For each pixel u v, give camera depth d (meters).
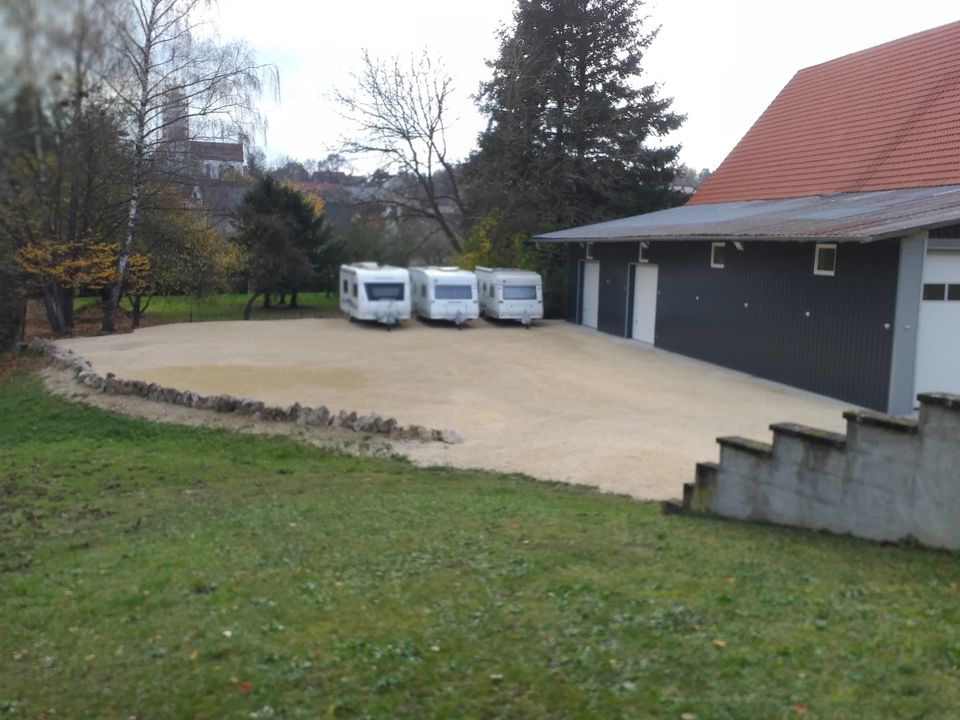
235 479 11.89
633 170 39.75
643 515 8.92
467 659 4.88
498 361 21.16
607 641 4.97
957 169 19.70
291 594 6.24
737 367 20.62
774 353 19.14
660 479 11.07
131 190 25.78
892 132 23.30
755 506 8.36
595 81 40.06
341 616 5.71
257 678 4.90
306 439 13.78
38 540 9.16
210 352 22.25
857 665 4.48
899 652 4.62
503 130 38.28
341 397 16.53
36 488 11.72
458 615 5.57
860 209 18.31
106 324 29.59
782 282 18.84
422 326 29.16
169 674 5.13
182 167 27.14
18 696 5.15
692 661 4.61
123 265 28.42
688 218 25.09
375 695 4.57
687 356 22.94
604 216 38.47
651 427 14.22
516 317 29.14
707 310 21.92
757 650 4.71
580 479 11.23
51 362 21.67
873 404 16.17
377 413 14.98
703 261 22.08
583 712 4.20
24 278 25.64
